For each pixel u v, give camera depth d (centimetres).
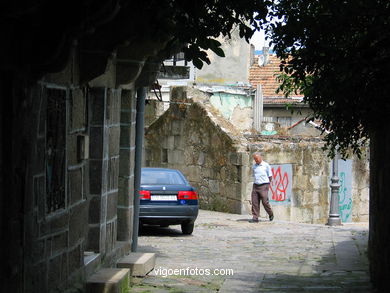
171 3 981
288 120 4519
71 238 960
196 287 1265
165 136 3166
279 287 1295
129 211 1377
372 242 1367
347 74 1075
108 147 1177
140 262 1305
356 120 1258
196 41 980
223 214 2794
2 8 651
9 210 710
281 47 1113
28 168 766
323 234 2273
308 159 3014
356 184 3256
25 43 719
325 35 1077
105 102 1133
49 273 859
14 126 714
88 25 790
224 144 2848
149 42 1143
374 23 1038
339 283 1350
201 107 2967
